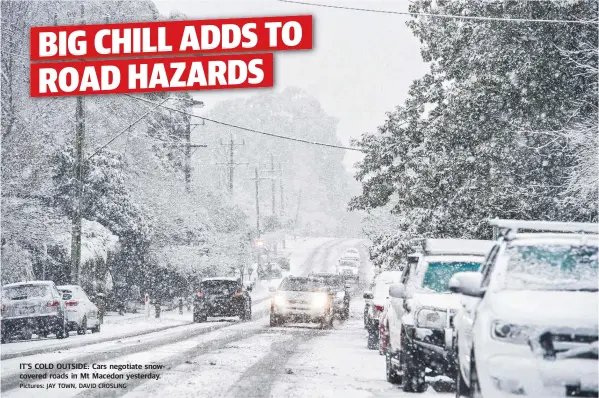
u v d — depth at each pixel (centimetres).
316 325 3666
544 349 895
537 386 891
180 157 6888
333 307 3547
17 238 3506
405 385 1368
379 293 2473
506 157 2848
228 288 3953
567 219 2667
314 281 3453
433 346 1338
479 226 2945
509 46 2752
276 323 3388
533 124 2789
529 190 2800
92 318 3159
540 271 1016
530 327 904
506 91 2792
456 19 3216
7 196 3478
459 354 1138
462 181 3019
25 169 3625
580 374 885
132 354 2033
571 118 2717
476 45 2867
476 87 2862
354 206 3544
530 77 2730
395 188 3441
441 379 1516
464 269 1495
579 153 2559
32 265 3725
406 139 3441
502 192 2831
